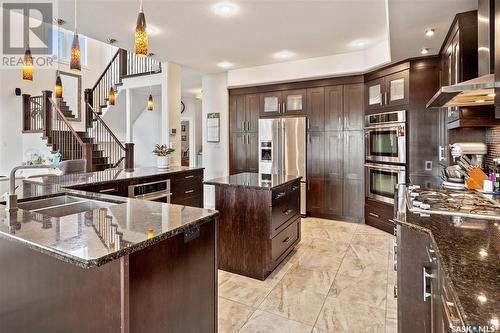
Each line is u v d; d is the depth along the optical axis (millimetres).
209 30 3799
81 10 3262
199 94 8977
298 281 2873
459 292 834
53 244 1160
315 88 5254
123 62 7512
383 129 4445
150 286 1290
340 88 5051
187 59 5125
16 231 1310
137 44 2209
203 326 1631
